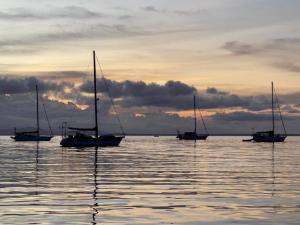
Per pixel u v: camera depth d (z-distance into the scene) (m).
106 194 28.27
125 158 66.88
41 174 41.75
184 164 54.59
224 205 24.03
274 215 21.28
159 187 31.88
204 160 62.47
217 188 31.22
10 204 24.22
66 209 22.75
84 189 30.75
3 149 99.81
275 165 52.88
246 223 19.59
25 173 42.78
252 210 22.55
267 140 153.25
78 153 81.50
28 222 19.62
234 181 35.56
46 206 23.61
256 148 111.19
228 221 20.00
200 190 30.20
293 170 45.78
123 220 20.16
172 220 20.19
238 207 23.41
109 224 19.36
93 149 97.94
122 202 25.03
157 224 19.41
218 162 58.22
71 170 46.16
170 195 27.80
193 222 19.80
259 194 28.14
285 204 24.33
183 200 25.77
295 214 21.52
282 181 35.50
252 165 52.91
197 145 136.00
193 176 39.72
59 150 93.19
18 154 78.06
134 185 33.19
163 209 22.84
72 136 101.12
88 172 43.84
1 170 46.06
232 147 118.31
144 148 108.69
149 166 51.25
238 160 62.44
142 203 24.69
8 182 34.97
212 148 110.69
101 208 23.08
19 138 153.62
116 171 44.97
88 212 21.95
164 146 125.88
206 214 21.53
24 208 22.98
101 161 59.84
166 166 51.31
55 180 36.53
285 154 80.00
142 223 19.56
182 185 33.06
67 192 29.19
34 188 31.22
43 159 64.06
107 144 102.19
